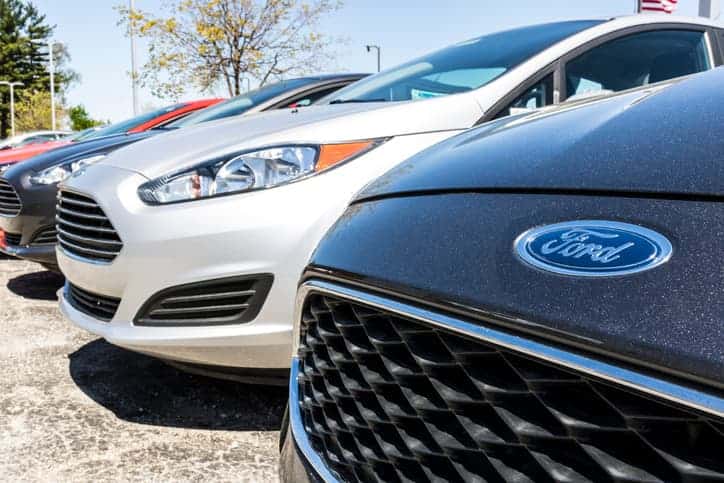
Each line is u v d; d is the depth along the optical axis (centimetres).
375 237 107
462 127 238
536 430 75
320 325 115
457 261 90
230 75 1412
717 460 61
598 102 135
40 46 5622
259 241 202
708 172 80
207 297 207
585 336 71
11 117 5075
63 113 5181
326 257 115
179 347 211
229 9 1369
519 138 119
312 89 485
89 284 235
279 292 202
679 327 65
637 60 296
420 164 128
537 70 262
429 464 87
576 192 89
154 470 202
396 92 289
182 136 256
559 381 73
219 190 210
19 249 399
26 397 259
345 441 105
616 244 77
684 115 100
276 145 214
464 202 101
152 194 217
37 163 404
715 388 61
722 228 71
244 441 222
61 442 221
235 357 211
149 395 260
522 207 92
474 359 83
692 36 317
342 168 211
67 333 346
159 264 210
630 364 67
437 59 313
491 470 80
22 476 199
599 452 70
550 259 81
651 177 84
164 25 1394
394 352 94
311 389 118
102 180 235
